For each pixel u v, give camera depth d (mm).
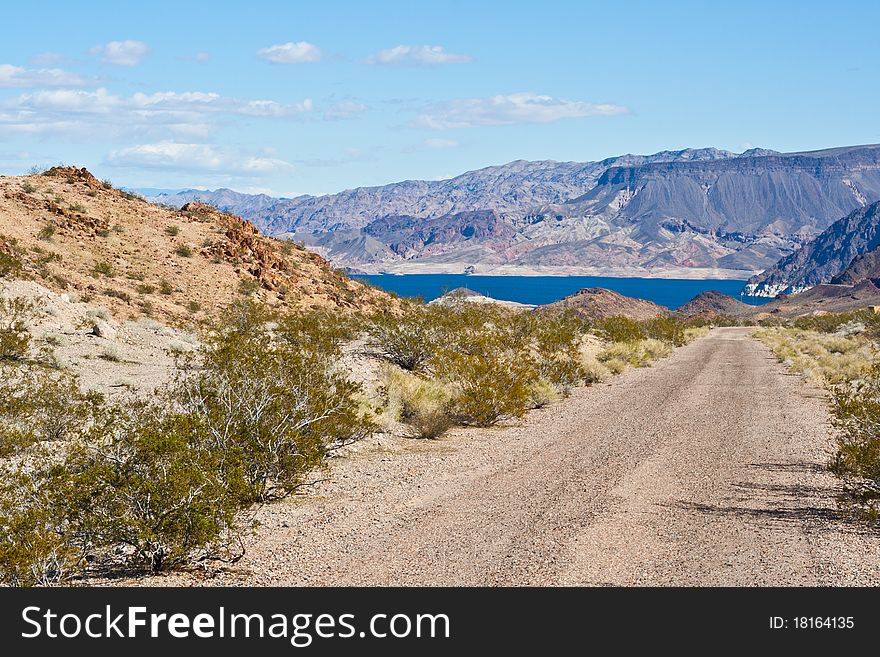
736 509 10016
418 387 17469
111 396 15656
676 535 8805
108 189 48500
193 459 8438
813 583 7344
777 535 8836
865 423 11383
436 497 10547
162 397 13242
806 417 18562
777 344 47344
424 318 25500
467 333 26125
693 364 34906
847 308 180625
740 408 20047
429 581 7359
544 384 21547
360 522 9266
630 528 9070
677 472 12289
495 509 9914
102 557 7934
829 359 32938
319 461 11531
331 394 13609
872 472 10172
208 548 7898
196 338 28438
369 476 11750
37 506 7387
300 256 50219
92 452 8109
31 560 6742
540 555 8055
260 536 8695
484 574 7535
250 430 10547
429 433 15266
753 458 13484
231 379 11938
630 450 14164
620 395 22812
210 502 7875
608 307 128750
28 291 26078
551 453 13859
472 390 17031
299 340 22656
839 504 10094
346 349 25062
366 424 13820
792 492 11016
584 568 7680
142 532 7336
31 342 20781
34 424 12555
